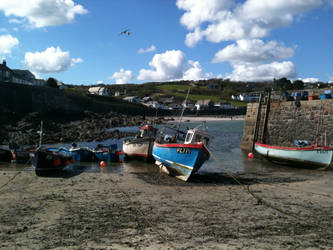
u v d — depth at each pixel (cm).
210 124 8219
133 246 654
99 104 8312
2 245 663
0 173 1648
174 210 953
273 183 1476
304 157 1966
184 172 1534
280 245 663
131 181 1491
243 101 15138
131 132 5203
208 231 755
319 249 641
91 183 1412
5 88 5997
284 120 2598
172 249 636
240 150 3069
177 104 13012
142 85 18625
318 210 959
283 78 9031
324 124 2216
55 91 7188
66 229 771
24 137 3541
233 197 1148
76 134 4369
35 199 1091
